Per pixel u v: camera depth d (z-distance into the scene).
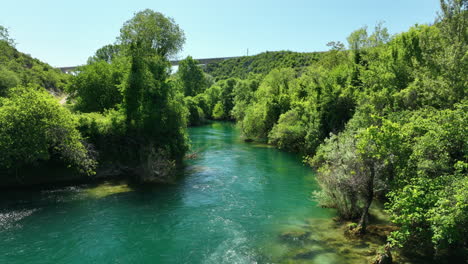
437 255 12.82
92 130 27.42
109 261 13.51
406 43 31.22
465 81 18.58
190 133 65.12
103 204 20.95
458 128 12.00
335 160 17.30
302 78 56.66
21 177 24.30
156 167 27.61
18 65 68.31
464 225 10.66
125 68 32.16
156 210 20.00
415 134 14.19
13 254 13.92
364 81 33.38
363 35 49.12
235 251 14.41
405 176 13.24
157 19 34.47
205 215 19.12
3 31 54.84
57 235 15.98
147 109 28.52
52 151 24.83
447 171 12.49
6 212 19.02
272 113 50.75
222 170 31.45
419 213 11.55
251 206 20.73
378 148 13.69
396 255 13.01
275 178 28.14
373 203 19.33
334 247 14.23
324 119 36.62
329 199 18.36
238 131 69.75
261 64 154.62
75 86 41.69
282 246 14.70
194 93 104.31
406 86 26.48
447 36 22.09
